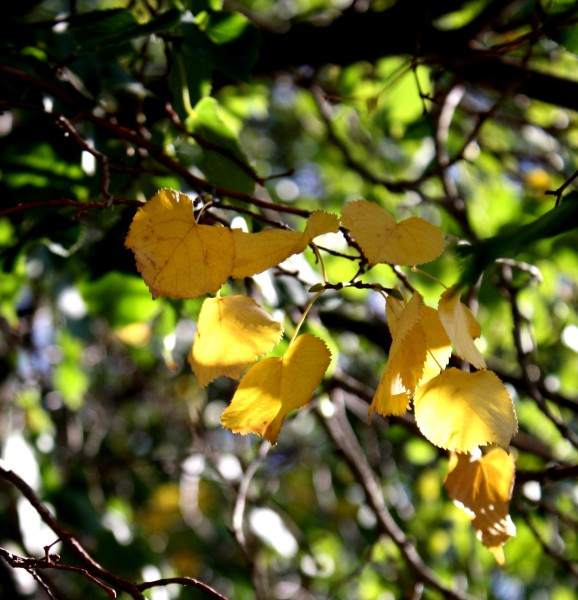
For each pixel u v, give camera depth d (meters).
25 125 1.11
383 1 1.58
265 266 0.73
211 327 0.73
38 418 1.80
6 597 1.41
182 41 1.03
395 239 0.72
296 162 2.40
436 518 1.96
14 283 1.36
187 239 0.73
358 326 1.51
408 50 1.34
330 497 2.32
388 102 1.50
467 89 1.77
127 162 1.09
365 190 1.79
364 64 1.55
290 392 0.73
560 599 1.90
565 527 1.63
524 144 2.05
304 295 1.10
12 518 1.45
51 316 1.79
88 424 2.23
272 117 2.43
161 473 2.31
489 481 0.79
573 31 0.91
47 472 1.60
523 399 1.63
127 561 1.59
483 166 1.86
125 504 2.02
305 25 1.39
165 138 1.06
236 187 1.02
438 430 0.73
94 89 1.11
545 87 1.29
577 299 1.82
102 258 1.17
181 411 2.36
